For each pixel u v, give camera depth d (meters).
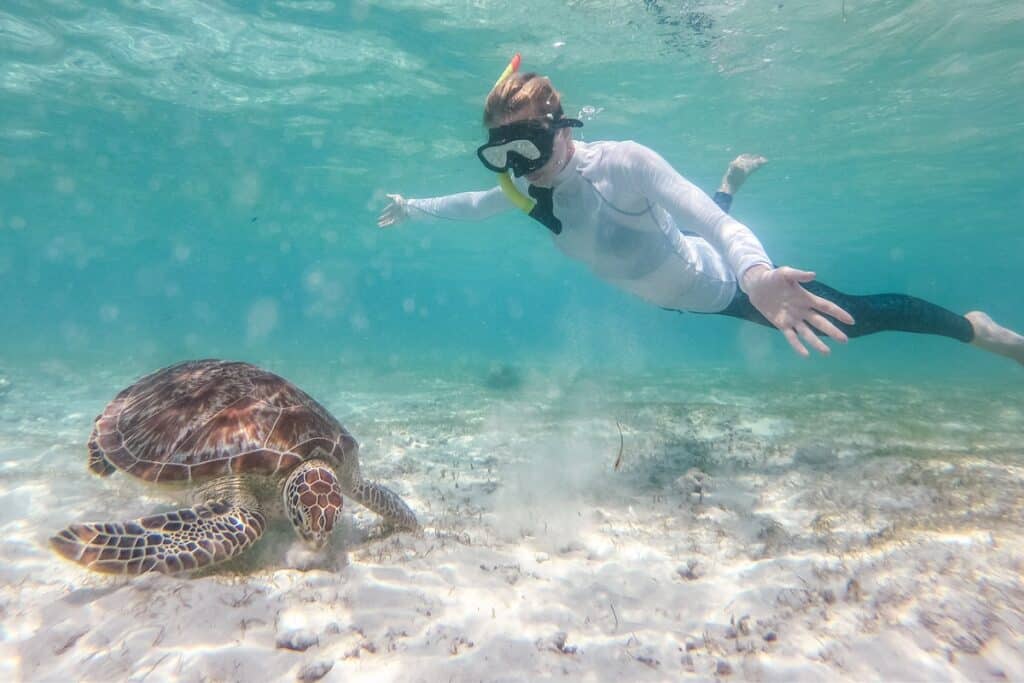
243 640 2.64
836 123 17.75
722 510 4.73
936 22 11.84
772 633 2.81
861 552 3.72
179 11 12.14
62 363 18.03
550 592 3.25
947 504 4.68
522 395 13.08
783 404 11.53
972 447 7.15
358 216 34.66
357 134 19.72
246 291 126.94
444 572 3.43
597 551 3.93
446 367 22.02
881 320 4.42
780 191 26.73
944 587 3.18
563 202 4.25
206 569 3.29
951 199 28.77
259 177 25.75
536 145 3.74
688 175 24.17
